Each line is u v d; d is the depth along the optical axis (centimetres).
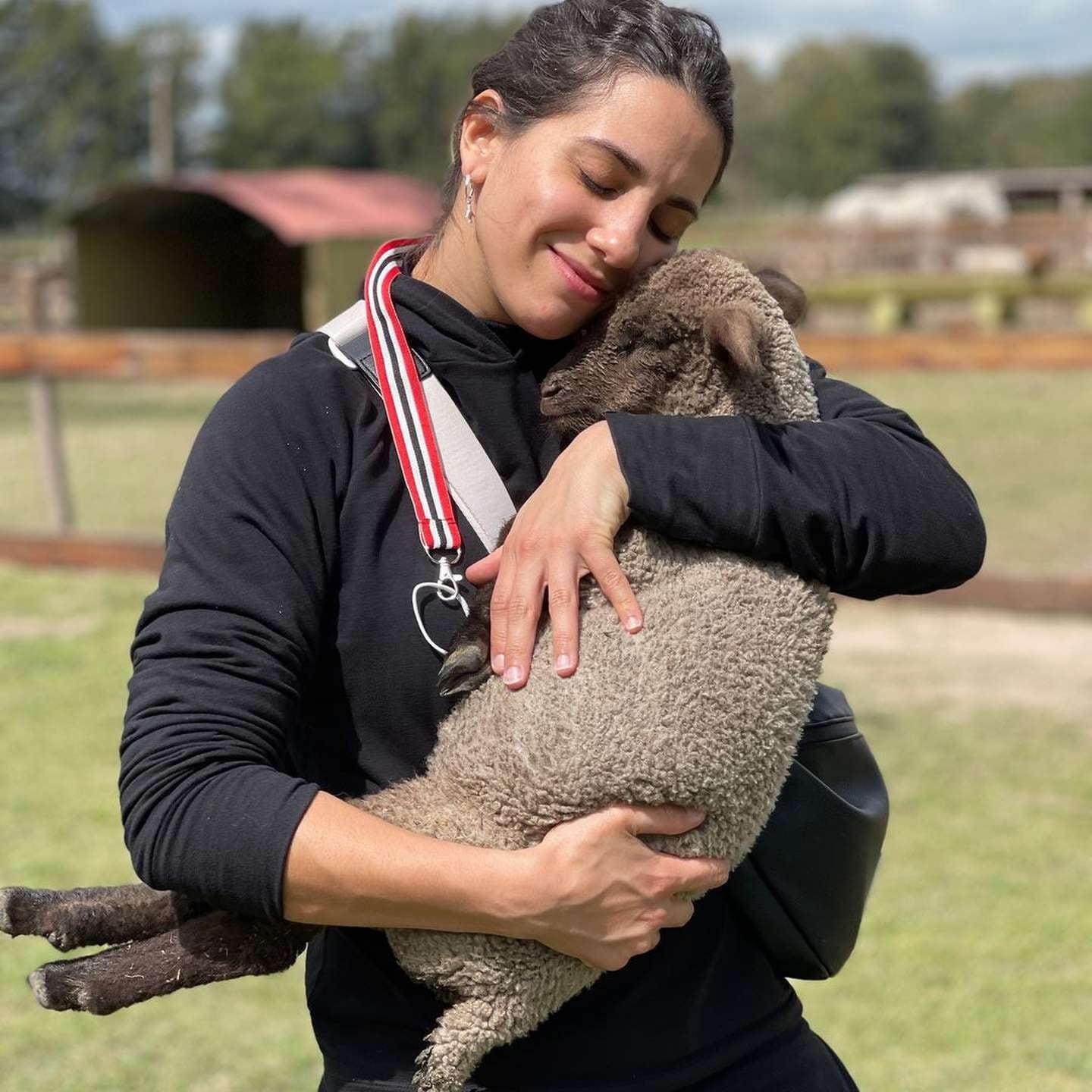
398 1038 198
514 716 190
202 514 194
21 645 799
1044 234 2856
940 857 543
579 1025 199
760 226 3009
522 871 180
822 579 204
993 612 881
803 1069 214
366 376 206
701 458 196
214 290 2720
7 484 1343
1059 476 1288
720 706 188
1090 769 623
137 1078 405
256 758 185
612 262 203
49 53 10188
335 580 201
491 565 200
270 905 178
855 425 209
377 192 2577
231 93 10350
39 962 477
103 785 607
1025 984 456
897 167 11319
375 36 10419
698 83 203
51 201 10362
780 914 211
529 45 208
